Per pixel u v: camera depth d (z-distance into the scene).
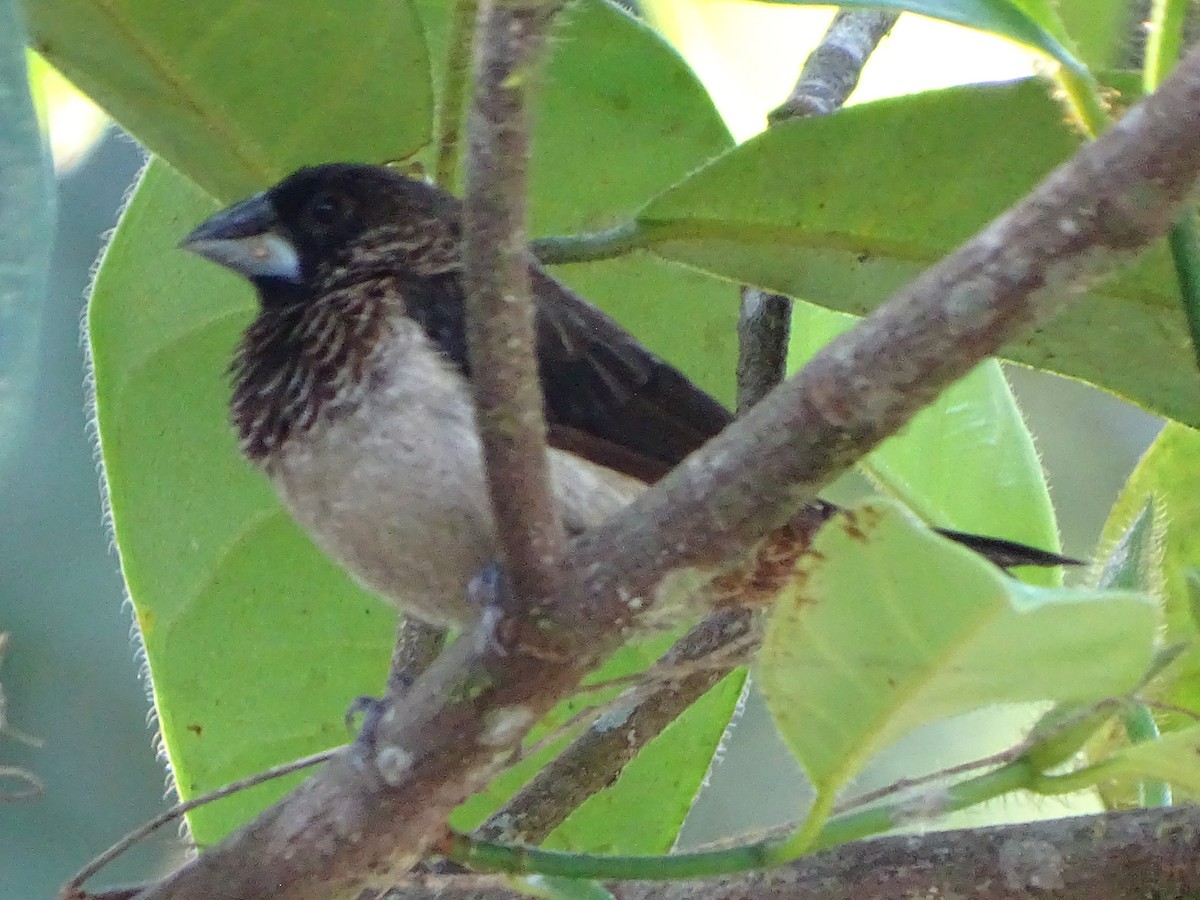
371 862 1.93
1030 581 1.98
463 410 1.97
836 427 1.90
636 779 1.99
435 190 1.99
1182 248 1.92
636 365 1.99
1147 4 1.94
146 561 1.99
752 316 1.98
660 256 1.96
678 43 2.01
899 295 1.90
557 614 1.91
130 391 1.99
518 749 1.93
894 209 1.96
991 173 1.95
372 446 1.97
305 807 1.93
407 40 1.97
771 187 1.96
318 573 2.00
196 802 1.95
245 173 1.98
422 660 1.98
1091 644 1.85
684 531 1.91
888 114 1.95
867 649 1.90
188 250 1.99
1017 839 1.93
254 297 2.00
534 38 1.80
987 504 1.99
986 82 1.95
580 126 1.98
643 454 1.98
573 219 1.99
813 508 1.97
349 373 1.98
